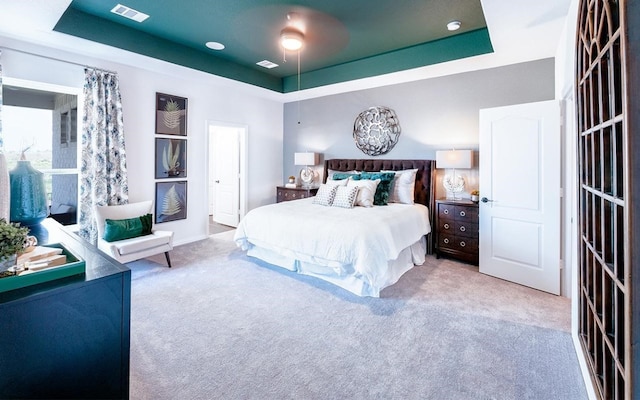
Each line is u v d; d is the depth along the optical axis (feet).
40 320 3.60
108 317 4.15
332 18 10.98
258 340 7.23
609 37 4.07
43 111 11.76
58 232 6.65
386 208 12.78
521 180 10.47
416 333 7.56
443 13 10.58
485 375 6.08
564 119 9.60
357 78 15.31
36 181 7.09
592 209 5.41
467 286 10.44
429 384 5.83
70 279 3.97
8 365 3.41
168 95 14.79
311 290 10.01
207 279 10.87
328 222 10.24
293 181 19.97
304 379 5.95
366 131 17.03
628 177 3.48
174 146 15.14
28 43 10.69
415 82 15.29
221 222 21.16
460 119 14.03
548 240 9.91
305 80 17.44
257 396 5.50
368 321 8.12
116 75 12.58
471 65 12.94
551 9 8.18
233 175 19.93
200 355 6.64
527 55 11.65
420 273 11.70
